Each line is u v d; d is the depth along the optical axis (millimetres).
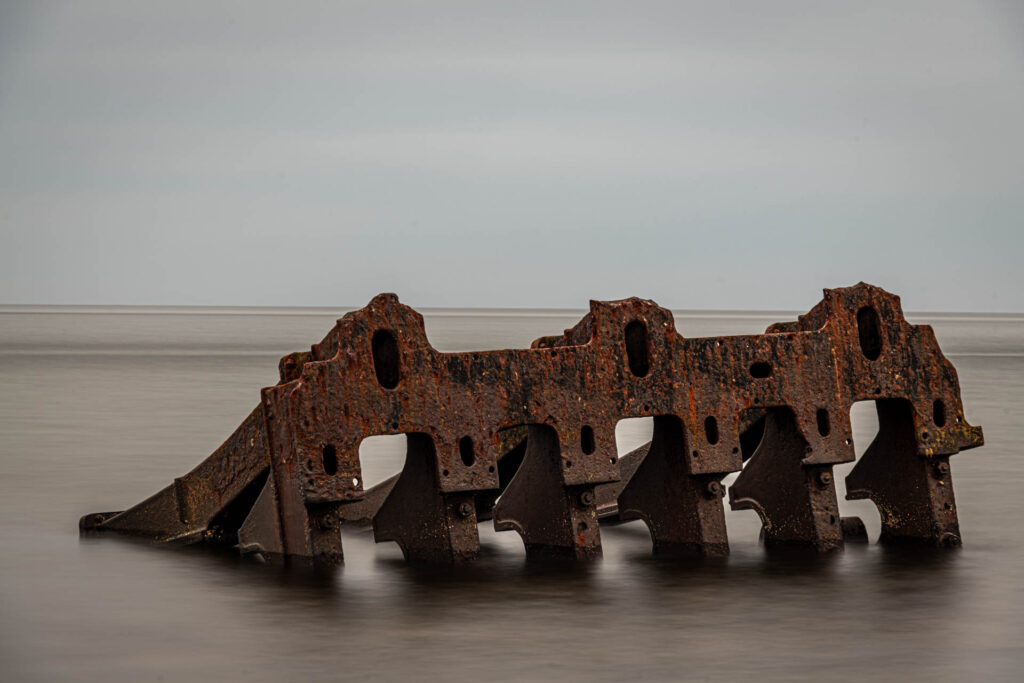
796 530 14977
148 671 10695
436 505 13906
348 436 13203
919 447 15016
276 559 14086
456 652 11094
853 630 11781
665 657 10938
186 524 15727
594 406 14086
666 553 14930
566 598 12938
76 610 12766
